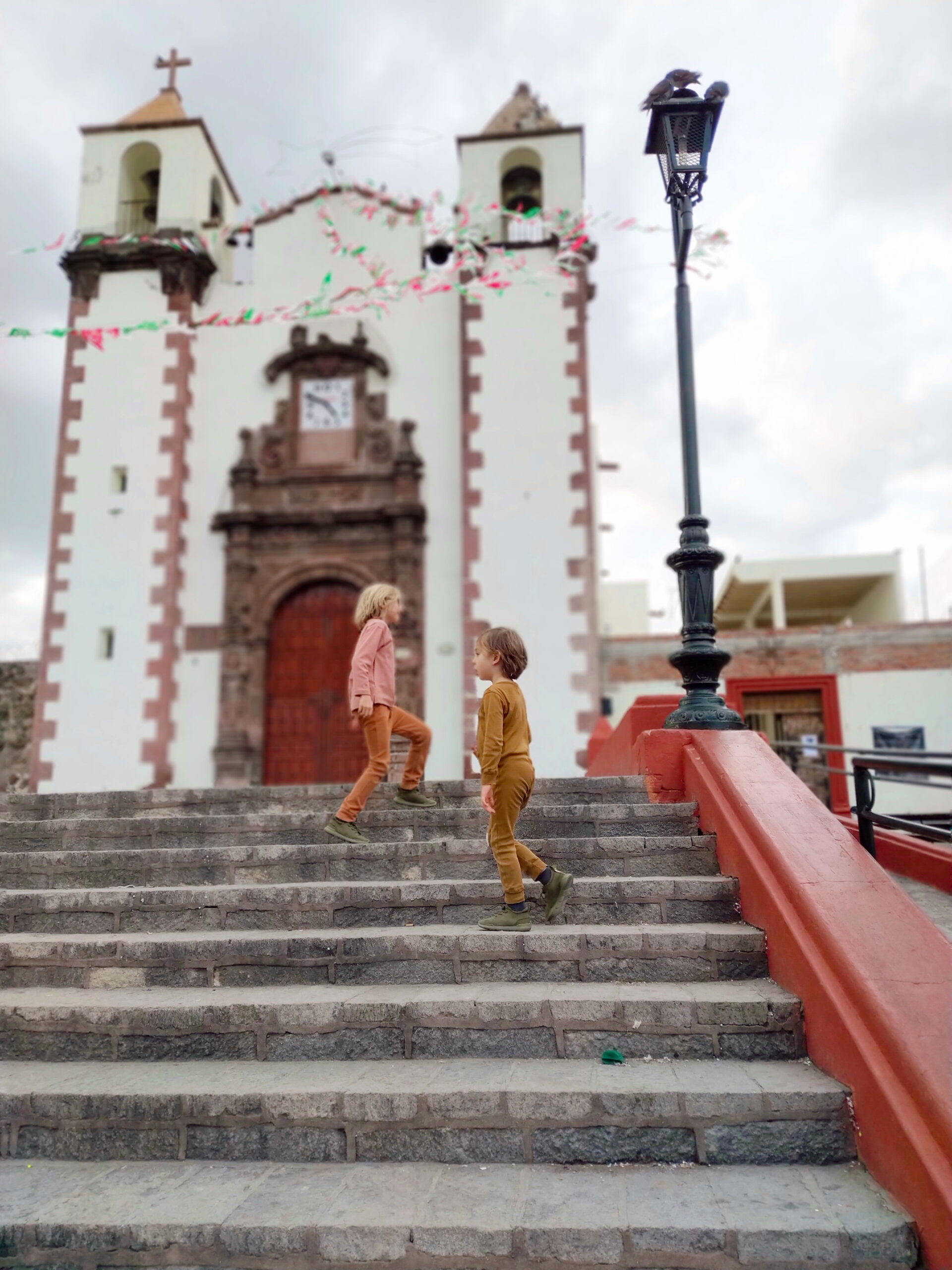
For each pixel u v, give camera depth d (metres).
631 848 5.00
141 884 5.38
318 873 5.27
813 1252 2.62
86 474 16.34
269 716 16.06
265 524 16.44
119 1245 2.80
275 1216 2.82
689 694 6.20
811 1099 3.15
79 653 15.63
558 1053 3.68
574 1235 2.68
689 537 6.43
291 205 17.84
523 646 4.81
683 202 6.87
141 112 18.62
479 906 4.69
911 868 7.00
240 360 17.34
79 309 17.08
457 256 16.97
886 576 25.81
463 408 16.11
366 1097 3.29
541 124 18.08
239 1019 3.84
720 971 4.09
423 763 6.07
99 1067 3.76
